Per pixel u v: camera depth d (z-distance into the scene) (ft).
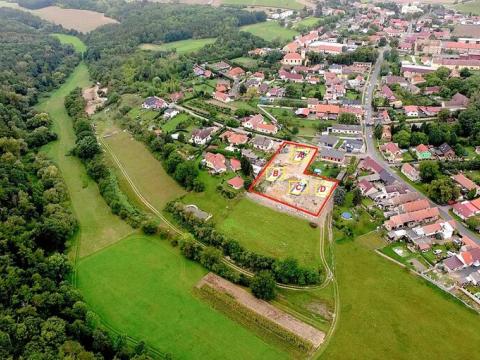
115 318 497.87
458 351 448.24
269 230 613.52
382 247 585.63
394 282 531.91
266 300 515.50
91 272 563.89
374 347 456.04
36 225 586.86
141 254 592.60
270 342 466.29
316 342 463.42
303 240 594.24
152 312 504.84
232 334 476.54
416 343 458.09
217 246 591.78
